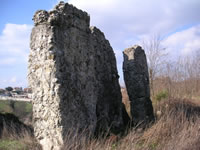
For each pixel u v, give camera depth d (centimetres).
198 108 823
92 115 455
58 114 349
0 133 535
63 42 384
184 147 362
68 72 385
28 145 402
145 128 517
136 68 616
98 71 521
